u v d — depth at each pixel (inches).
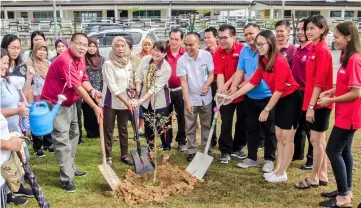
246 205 159.2
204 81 197.6
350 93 140.2
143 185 175.9
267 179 182.9
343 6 1553.9
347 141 149.0
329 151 151.1
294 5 1540.4
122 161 208.1
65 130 169.8
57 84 165.6
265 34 166.2
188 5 1528.1
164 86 207.0
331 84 161.0
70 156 172.7
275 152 202.4
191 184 175.9
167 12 1558.8
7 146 107.3
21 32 966.4
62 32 957.8
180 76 196.5
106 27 773.3
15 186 120.4
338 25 143.5
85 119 249.9
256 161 201.5
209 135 188.2
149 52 271.3
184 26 999.0
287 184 179.3
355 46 141.0
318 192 170.4
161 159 204.5
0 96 146.8
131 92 192.1
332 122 284.5
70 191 171.0
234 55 199.0
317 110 162.1
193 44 191.5
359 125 144.9
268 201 162.7
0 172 109.0
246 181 183.0
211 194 168.9
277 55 167.8
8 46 180.2
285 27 197.0
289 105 170.4
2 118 108.6
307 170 196.1
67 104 169.6
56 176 188.9
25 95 176.2
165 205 159.0
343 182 152.4
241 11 1766.7
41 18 1582.2
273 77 171.2
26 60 225.3
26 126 162.6
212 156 206.1
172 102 222.2
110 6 1492.4
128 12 1572.3
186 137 215.8
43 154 218.8
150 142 197.9
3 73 146.3
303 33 183.3
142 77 205.2
